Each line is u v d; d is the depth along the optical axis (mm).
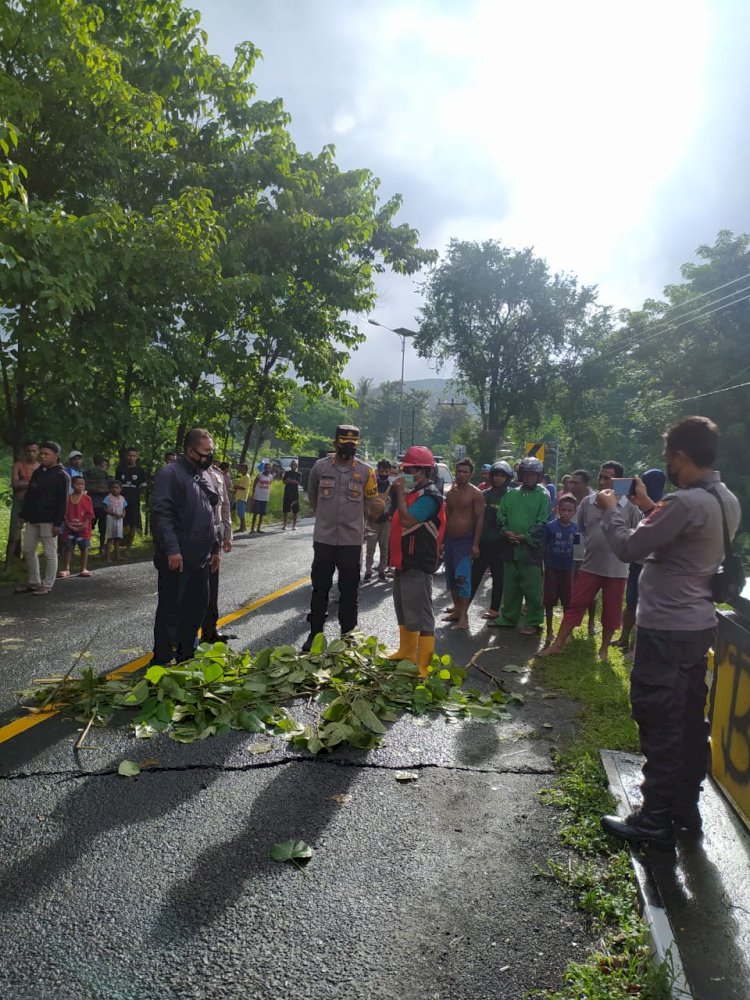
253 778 4086
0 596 9297
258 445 24328
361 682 5594
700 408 32469
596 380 47250
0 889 2965
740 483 29312
